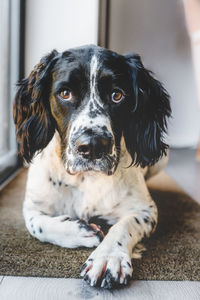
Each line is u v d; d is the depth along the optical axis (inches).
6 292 35.8
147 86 52.0
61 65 47.3
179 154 136.0
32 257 43.1
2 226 54.1
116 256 38.9
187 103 164.1
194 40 118.8
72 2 106.3
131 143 52.1
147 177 78.5
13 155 97.5
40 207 51.1
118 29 154.0
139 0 152.1
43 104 50.1
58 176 49.9
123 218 48.1
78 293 35.8
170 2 153.6
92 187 50.0
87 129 42.7
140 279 38.9
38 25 105.7
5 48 98.3
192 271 41.1
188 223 58.0
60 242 45.8
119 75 46.8
